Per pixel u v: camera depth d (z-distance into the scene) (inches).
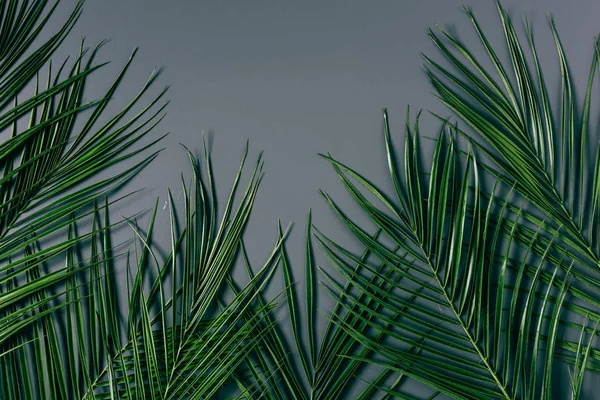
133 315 98.0
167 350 97.1
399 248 98.4
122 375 97.8
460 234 97.3
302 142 100.2
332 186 99.5
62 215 99.3
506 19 100.6
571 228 97.7
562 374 96.6
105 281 99.0
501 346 97.0
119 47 102.1
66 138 101.0
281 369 96.9
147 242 99.5
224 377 96.7
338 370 97.5
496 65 100.0
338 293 98.3
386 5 101.4
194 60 101.7
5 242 98.8
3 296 97.6
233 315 98.0
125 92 101.6
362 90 100.4
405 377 97.1
